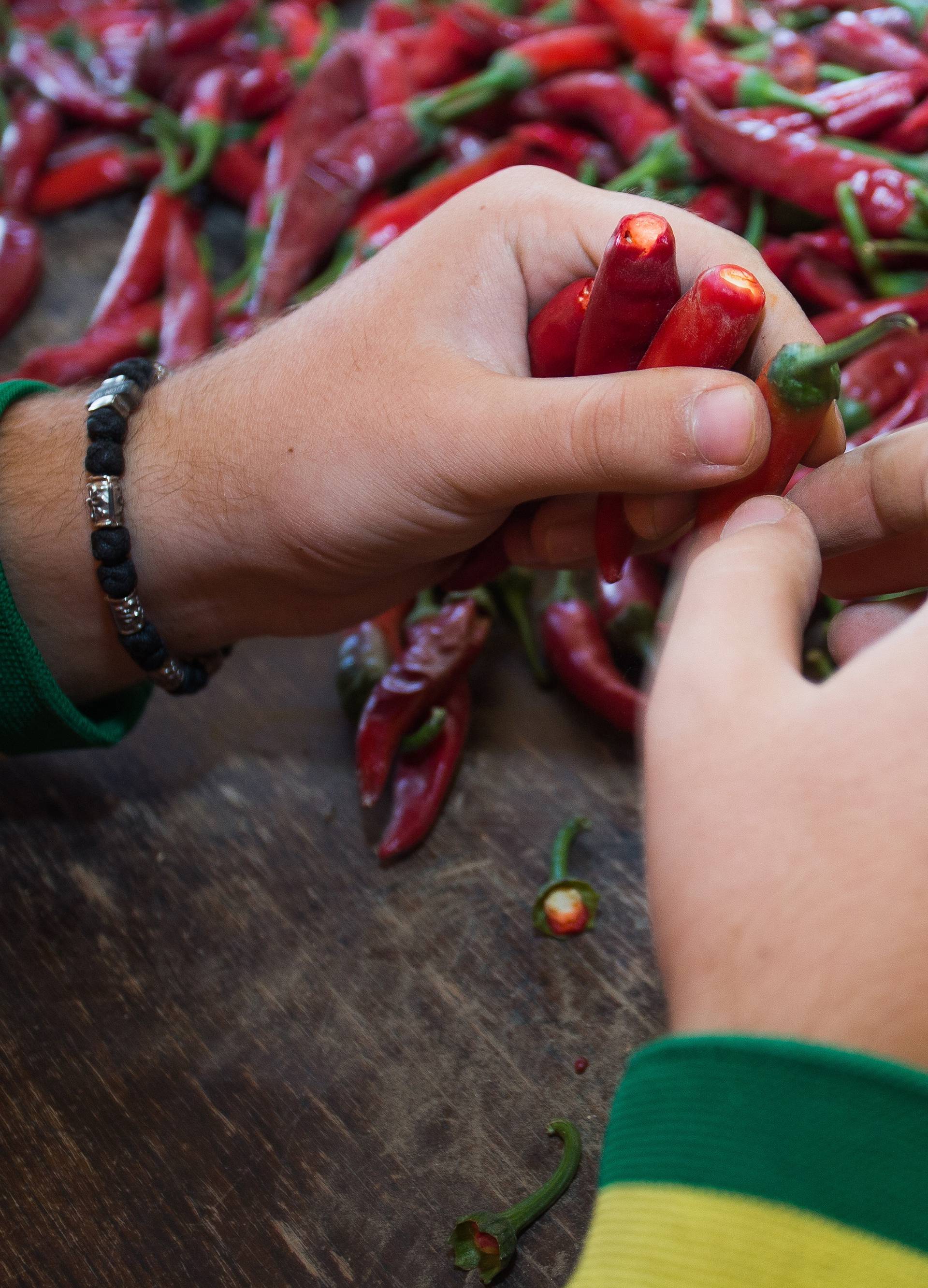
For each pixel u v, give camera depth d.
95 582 0.46
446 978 0.46
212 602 0.47
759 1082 0.30
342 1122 0.43
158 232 0.71
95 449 0.44
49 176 0.78
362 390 0.42
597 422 0.38
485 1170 0.42
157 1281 0.41
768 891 0.31
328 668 0.54
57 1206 0.42
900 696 0.32
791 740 0.32
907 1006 0.30
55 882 0.48
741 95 0.62
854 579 0.42
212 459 0.44
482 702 0.53
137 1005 0.46
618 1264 0.30
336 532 0.43
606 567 0.42
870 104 0.62
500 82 0.69
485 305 0.42
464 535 0.44
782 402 0.37
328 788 0.51
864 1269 0.29
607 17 0.69
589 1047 0.44
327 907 0.47
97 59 0.84
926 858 0.30
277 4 0.87
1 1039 0.45
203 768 0.51
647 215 0.37
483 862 0.48
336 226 0.68
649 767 0.33
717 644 0.34
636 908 0.47
